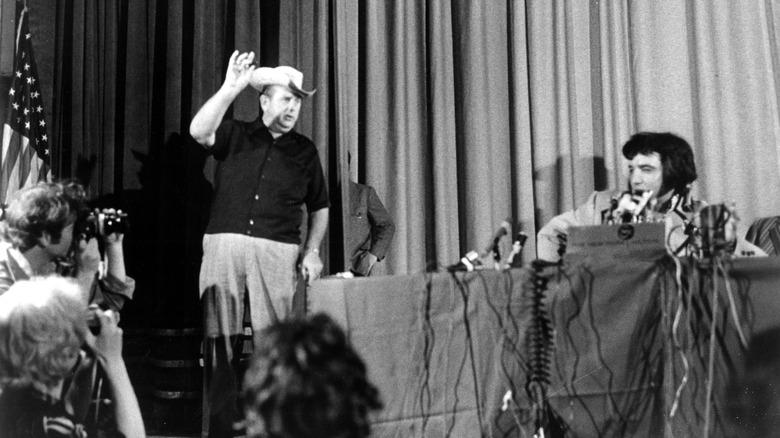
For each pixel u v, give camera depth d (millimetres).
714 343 2080
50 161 3688
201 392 3393
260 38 3775
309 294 2062
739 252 3189
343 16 3879
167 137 3645
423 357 2033
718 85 4160
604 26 4184
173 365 3404
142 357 3535
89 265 2699
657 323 2092
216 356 3080
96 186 3730
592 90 4199
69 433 1777
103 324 1968
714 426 2082
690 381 2078
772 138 4117
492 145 4090
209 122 2994
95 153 3760
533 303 2082
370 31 4055
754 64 4148
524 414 2072
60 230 2480
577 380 2086
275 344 1729
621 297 2092
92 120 3768
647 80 4172
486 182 4043
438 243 4012
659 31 4176
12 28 3629
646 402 2094
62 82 3805
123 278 2812
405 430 2008
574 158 4117
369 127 4027
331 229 3740
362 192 3807
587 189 4148
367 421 1743
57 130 3785
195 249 3555
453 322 2057
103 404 2031
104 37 3803
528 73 4160
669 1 4164
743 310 2092
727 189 4141
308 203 3283
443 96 4078
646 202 2621
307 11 3783
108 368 1960
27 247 2461
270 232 3092
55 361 1762
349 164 3916
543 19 4145
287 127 3207
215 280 3090
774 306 2092
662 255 2090
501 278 2088
